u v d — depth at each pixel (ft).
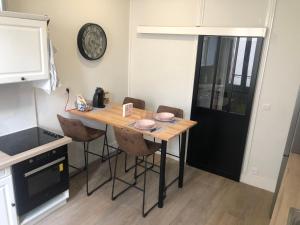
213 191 10.32
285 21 8.94
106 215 8.67
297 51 8.95
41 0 8.73
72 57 10.29
